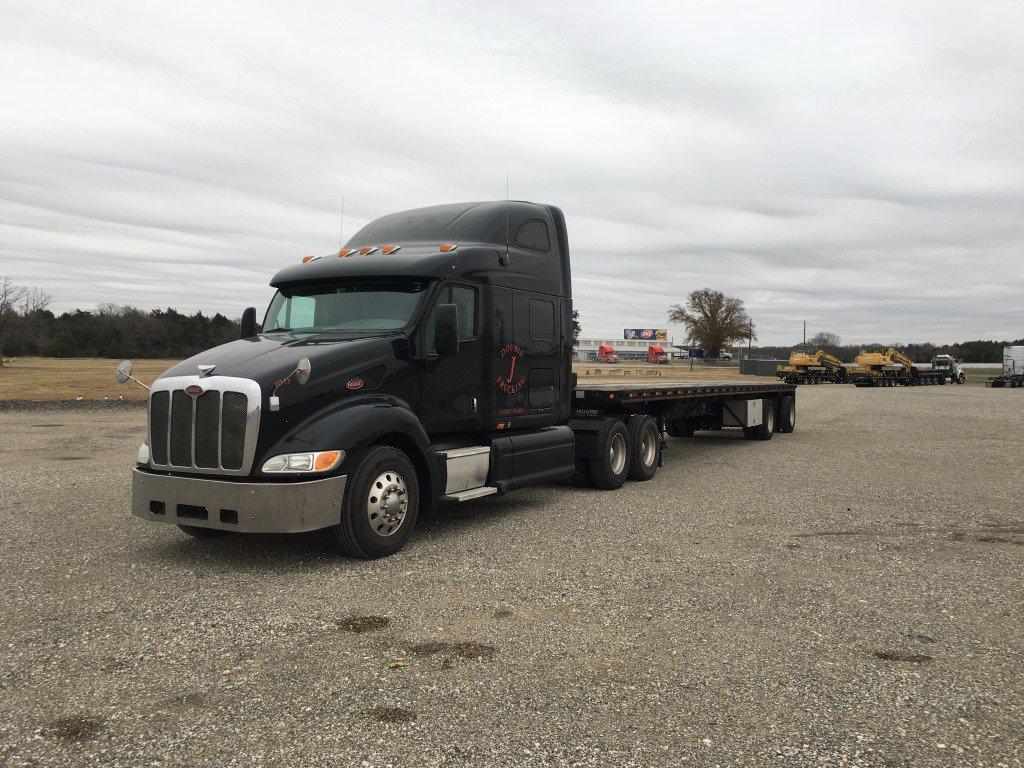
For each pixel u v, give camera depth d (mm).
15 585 5180
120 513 7578
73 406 21031
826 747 3004
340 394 5918
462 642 4152
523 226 8109
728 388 13102
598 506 8164
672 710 3324
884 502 8359
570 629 4352
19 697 3451
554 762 2881
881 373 51656
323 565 5727
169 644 4105
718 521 7363
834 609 4711
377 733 3117
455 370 6957
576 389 9188
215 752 2963
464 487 6902
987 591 5094
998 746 3020
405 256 6879
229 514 5414
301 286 7203
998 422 19391
